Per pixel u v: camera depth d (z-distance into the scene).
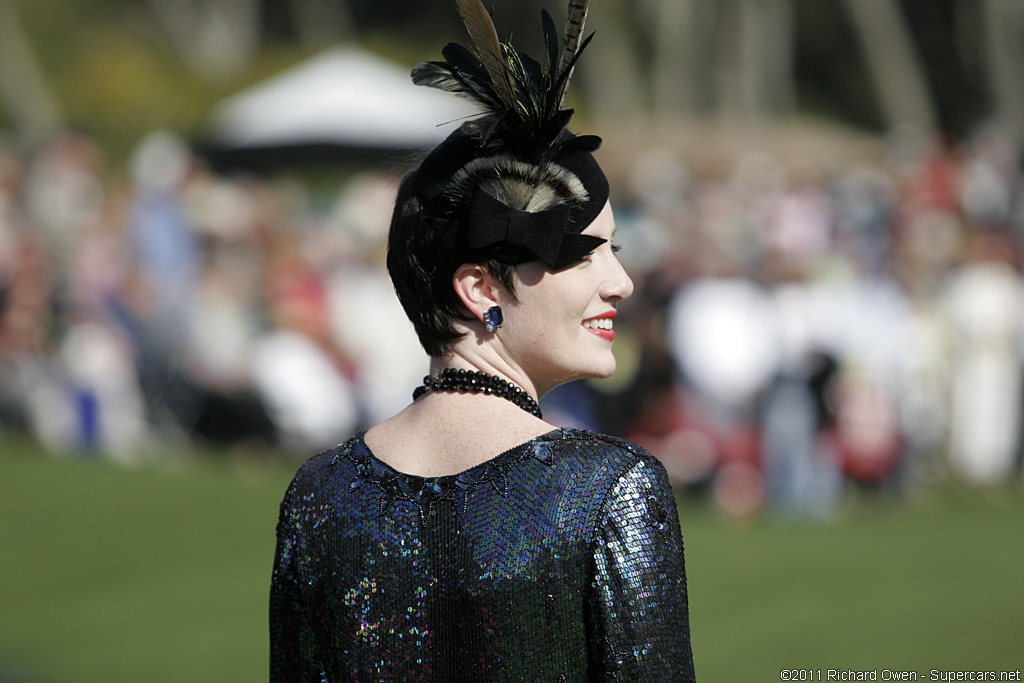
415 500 4.52
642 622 4.17
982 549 21.06
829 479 25.27
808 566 19.58
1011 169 36.78
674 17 73.31
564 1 67.38
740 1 72.94
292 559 4.76
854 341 26.28
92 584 17.17
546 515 4.27
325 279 27.02
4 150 30.78
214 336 26.42
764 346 24.78
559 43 4.91
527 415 4.64
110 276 26.41
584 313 4.70
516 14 67.38
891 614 16.69
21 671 13.73
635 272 26.72
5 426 26.36
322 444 26.12
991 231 32.12
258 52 72.44
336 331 26.59
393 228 4.89
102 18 70.50
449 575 4.36
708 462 24.81
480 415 4.64
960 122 83.75
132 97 60.78
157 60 66.06
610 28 72.75
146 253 26.83
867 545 21.30
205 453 25.95
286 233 28.59
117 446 25.78
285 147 35.47
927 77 84.44
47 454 24.39
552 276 4.66
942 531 22.86
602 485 4.30
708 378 24.72
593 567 4.21
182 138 38.38
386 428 4.88
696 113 73.94
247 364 26.31
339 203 33.91
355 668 4.51
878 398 26.62
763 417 24.77
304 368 26.17
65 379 25.83
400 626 4.43
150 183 28.64
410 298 4.84
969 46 83.62
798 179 37.81
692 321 24.91
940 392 28.45
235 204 29.00
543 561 4.23
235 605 16.50
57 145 29.33
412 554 4.45
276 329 26.55
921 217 30.97
